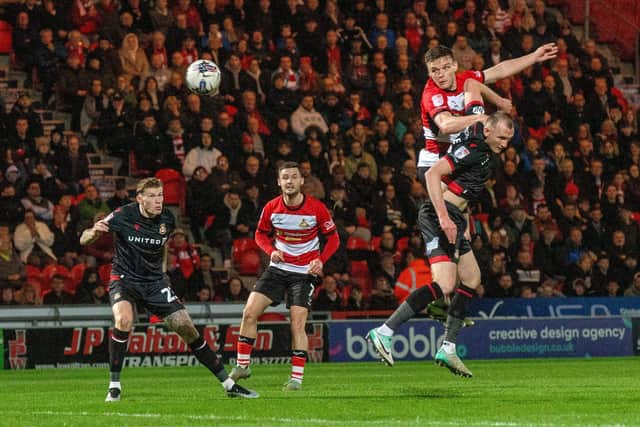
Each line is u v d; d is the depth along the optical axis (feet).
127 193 212.84
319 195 215.51
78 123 219.00
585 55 266.98
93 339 178.50
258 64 232.12
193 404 87.97
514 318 200.54
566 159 239.50
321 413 78.89
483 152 97.40
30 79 226.79
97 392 110.83
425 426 68.95
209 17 236.43
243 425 70.44
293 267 104.88
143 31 229.86
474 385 114.42
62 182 204.74
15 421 75.97
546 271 223.92
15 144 203.21
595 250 232.73
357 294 202.69
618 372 146.82
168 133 214.69
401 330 192.24
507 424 70.18
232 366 175.52
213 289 199.41
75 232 197.77
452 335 104.27
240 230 208.54
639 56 292.40
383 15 250.57
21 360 173.58
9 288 188.14
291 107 228.02
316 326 188.14
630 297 223.51
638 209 248.11
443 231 98.63
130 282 92.84
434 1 263.08
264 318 199.82
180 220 215.72
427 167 103.60
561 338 203.62
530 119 251.60
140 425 71.61
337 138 224.94
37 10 223.71
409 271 206.90
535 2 269.03
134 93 218.59
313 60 241.35
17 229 193.26
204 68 138.21
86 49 223.92
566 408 82.89
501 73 104.53
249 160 214.69
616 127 261.03
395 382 122.93
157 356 180.34
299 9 243.19
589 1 290.56
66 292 191.21
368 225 216.33
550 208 234.58
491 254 215.51
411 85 243.19
